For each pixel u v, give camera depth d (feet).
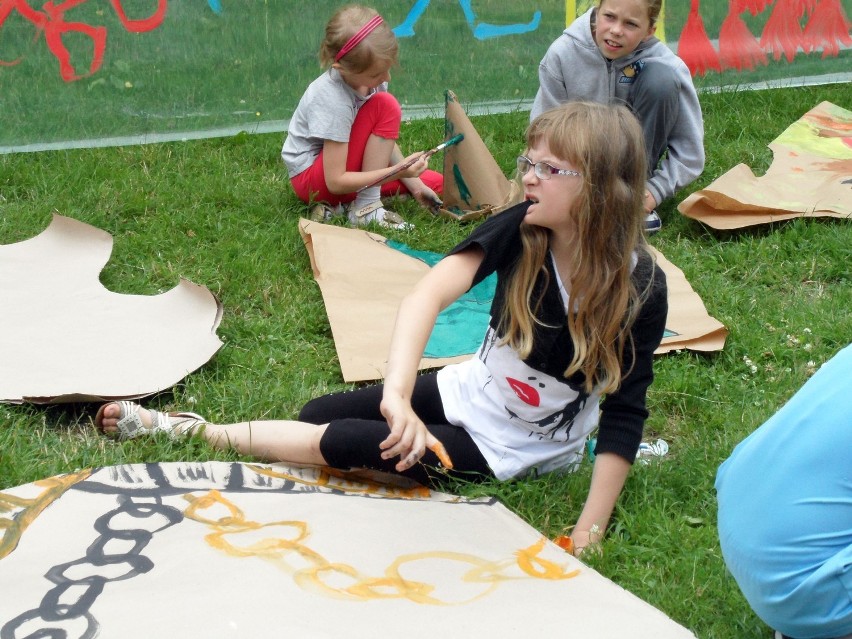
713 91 18.93
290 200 13.88
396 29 16.89
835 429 5.74
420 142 16.29
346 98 13.08
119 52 15.37
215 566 6.41
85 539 6.66
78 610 5.90
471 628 5.98
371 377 9.70
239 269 11.84
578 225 7.01
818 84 19.89
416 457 6.50
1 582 6.15
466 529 7.22
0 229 12.37
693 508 8.07
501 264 7.41
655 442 9.14
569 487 8.05
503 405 7.88
